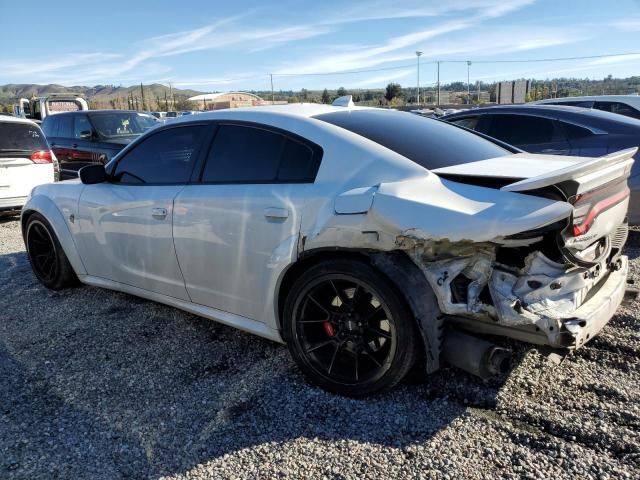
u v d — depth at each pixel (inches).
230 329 149.6
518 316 94.3
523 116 252.7
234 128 132.6
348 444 97.8
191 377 124.5
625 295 124.6
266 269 119.6
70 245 173.9
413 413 106.2
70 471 93.5
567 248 96.6
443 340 105.7
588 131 232.7
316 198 111.2
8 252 247.6
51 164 331.9
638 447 92.0
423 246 98.9
